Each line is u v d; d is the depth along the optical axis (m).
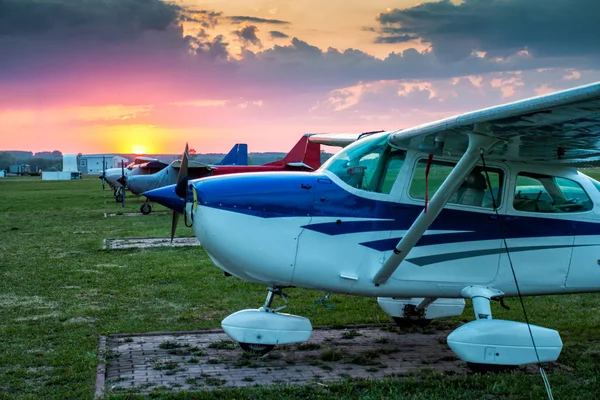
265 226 5.48
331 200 5.57
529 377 5.03
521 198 5.82
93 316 7.40
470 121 4.50
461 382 4.90
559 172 5.96
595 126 4.47
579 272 5.91
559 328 6.97
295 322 5.70
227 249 5.51
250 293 8.82
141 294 8.73
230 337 5.75
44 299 8.36
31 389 4.82
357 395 4.62
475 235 5.72
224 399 4.51
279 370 5.36
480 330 5.24
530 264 5.81
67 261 11.70
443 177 5.66
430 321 7.07
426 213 5.17
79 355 5.65
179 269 10.76
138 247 13.70
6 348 5.97
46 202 32.38
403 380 4.96
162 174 25.89
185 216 5.88
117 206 28.88
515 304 8.32
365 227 5.56
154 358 5.66
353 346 6.23
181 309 7.84
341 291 5.66
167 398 4.48
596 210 5.98
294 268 5.51
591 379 5.09
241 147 33.44
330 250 5.53
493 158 5.73
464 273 5.71
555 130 4.64
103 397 4.51
